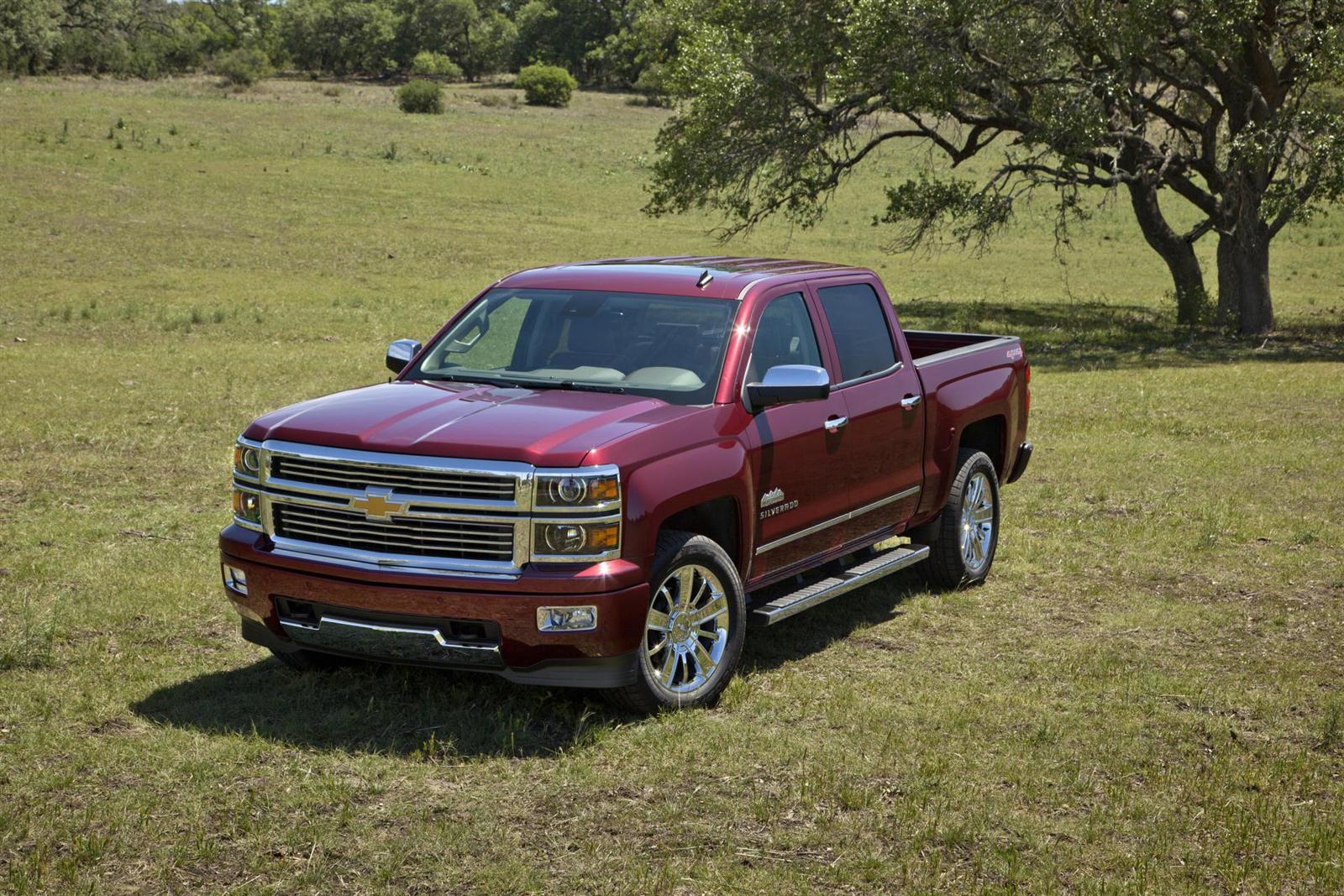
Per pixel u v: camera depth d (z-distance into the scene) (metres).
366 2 142.75
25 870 3.84
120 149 48.34
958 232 24.84
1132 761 4.95
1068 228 45.44
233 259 31.62
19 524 8.33
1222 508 9.45
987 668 6.04
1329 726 5.22
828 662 6.14
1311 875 4.03
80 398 13.67
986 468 7.60
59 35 86.31
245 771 4.63
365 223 39.12
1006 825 4.34
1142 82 25.92
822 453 6.11
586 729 5.10
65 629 6.19
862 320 6.75
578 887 3.87
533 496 4.86
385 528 5.00
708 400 5.59
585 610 4.88
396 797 4.46
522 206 44.97
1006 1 22.31
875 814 4.41
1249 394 15.70
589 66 139.38
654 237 39.69
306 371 16.27
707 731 5.11
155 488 9.58
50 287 26.09
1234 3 21.61
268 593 5.23
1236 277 25.39
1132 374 18.31
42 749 4.79
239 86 89.00
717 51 24.73
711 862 4.04
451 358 6.12
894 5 21.88
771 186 26.53
